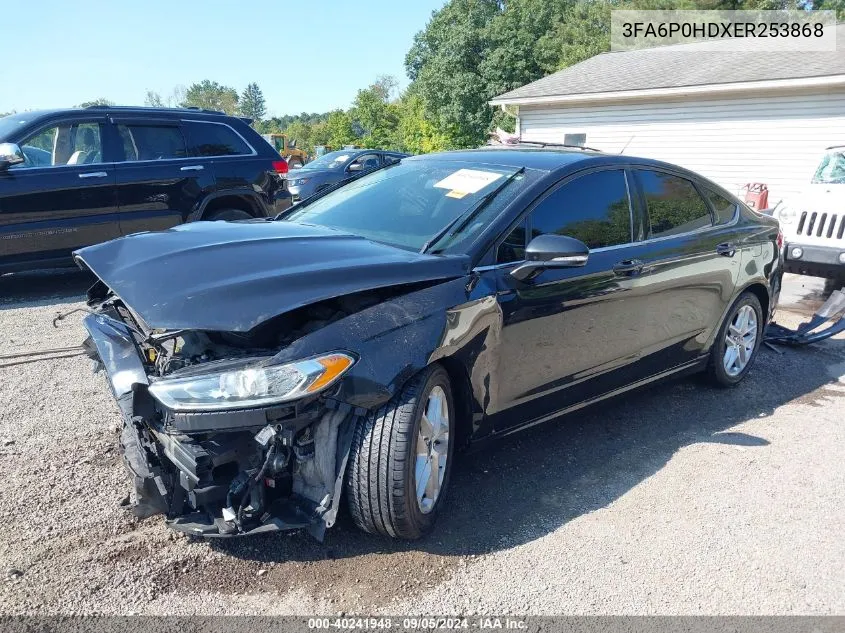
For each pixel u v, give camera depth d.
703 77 15.83
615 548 3.06
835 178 8.52
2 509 3.09
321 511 2.72
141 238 3.41
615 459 3.93
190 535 2.92
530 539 3.09
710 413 4.70
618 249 3.93
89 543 2.87
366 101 51.38
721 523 3.30
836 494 3.62
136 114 7.57
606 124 17.97
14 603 2.50
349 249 3.18
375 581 2.74
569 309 3.57
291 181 16.48
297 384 2.51
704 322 4.69
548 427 4.34
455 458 3.83
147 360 3.01
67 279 8.48
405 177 4.14
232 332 2.81
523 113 20.11
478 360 3.13
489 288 3.18
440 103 38.94
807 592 2.83
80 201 7.10
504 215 3.42
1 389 4.53
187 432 2.50
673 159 16.69
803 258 8.12
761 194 13.93
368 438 2.74
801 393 5.17
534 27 35.56
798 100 14.29
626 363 4.11
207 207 7.96
